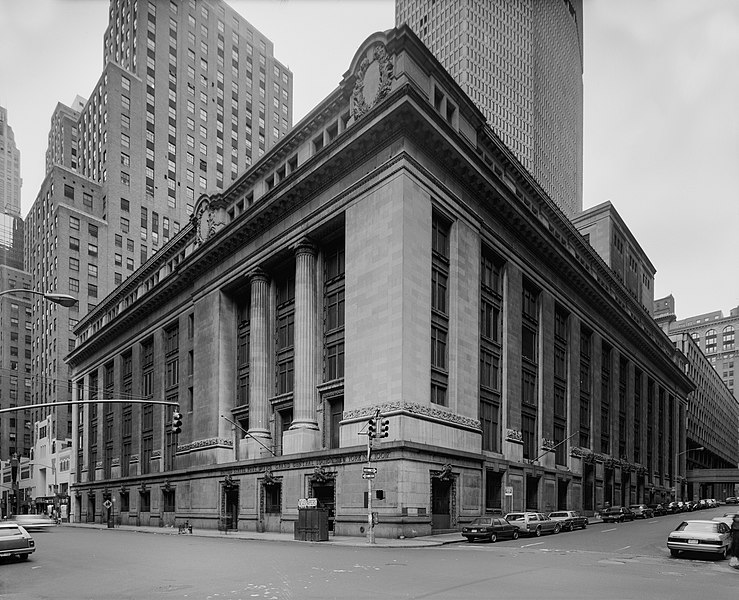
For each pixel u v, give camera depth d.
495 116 150.12
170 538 37.16
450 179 40.81
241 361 51.91
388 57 38.69
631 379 74.69
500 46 155.12
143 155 100.44
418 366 35.56
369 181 38.47
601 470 60.50
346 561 20.34
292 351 45.94
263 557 22.05
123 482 67.12
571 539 31.41
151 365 66.69
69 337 93.25
